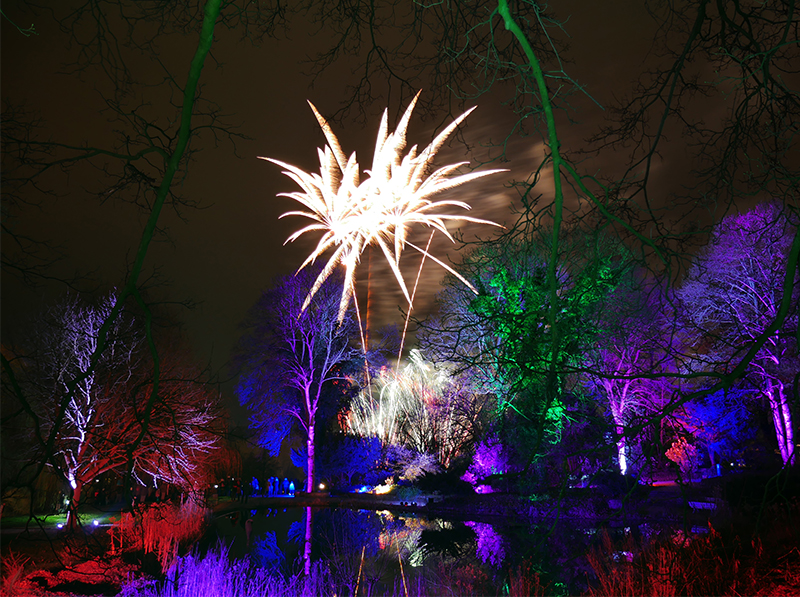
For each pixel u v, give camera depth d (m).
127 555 12.36
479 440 23.61
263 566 14.24
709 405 19.66
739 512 11.47
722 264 15.70
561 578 9.88
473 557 14.98
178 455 13.34
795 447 3.04
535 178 3.04
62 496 16.09
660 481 18.33
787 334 2.79
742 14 3.52
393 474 35.81
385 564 14.45
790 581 6.91
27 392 13.15
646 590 7.77
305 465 38.47
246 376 36.31
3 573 9.88
